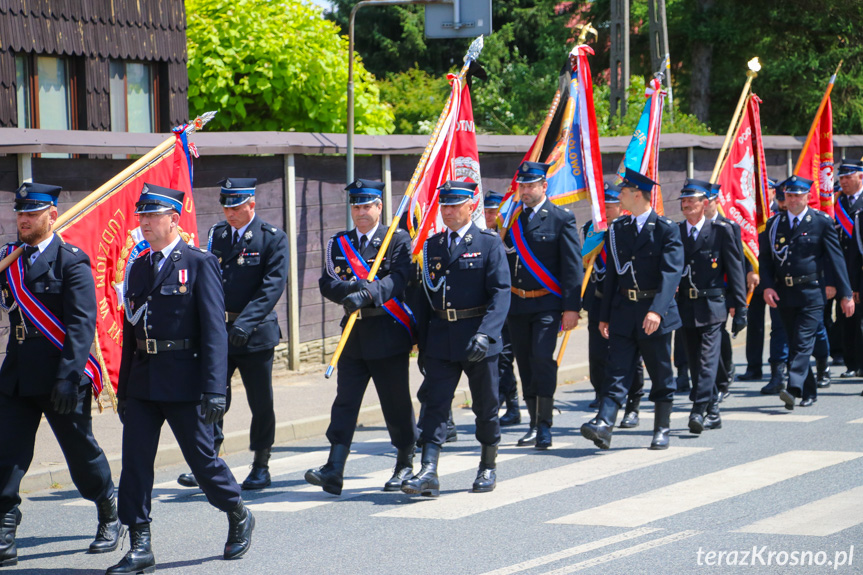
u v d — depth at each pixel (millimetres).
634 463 8195
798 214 10719
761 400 11086
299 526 6637
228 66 17891
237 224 7867
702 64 29766
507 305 7250
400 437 7645
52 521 7055
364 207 7430
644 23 30078
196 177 10898
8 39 12039
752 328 12484
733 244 9508
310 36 18500
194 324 5840
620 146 16219
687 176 17891
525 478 7805
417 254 7875
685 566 5496
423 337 7516
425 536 6277
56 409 5867
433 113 30953
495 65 38812
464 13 11031
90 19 13086
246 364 7758
